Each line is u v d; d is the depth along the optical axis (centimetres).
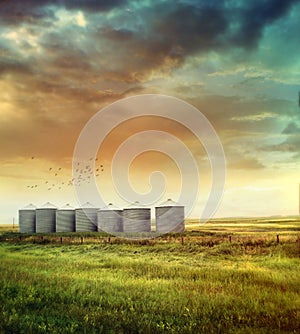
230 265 1705
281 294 1271
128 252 2066
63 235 2673
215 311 1110
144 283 1440
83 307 1151
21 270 1669
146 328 970
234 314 1100
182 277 1534
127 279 1509
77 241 2398
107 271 1666
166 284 1421
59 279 1491
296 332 979
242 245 1983
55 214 3105
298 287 1352
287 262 1667
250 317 1077
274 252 1806
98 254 2053
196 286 1387
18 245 2409
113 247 2192
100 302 1181
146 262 1830
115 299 1216
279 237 2056
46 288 1338
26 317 1030
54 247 2297
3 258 1983
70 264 1816
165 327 982
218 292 1306
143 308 1120
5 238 2664
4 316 1038
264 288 1350
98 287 1361
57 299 1224
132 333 958
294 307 1155
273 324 1035
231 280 1472
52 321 1005
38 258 1986
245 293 1284
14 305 1144
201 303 1177
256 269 1590
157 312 1099
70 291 1306
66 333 941
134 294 1273
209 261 1794
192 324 999
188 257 1888
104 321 1012
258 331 988
